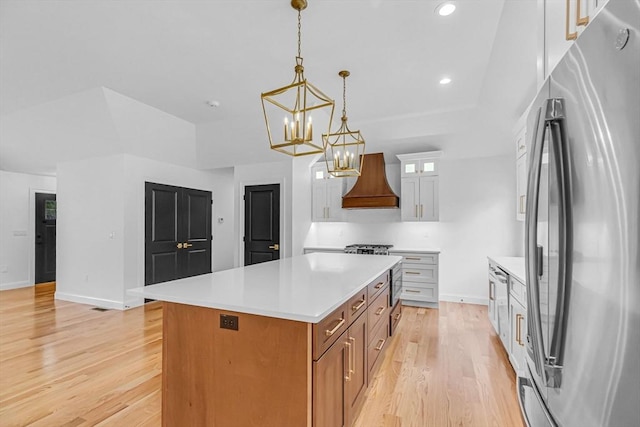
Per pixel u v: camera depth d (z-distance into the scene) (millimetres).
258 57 2926
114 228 4734
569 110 841
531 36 2285
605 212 684
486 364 2895
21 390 2404
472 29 2477
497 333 3408
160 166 5223
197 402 1602
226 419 1535
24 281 6293
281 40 2652
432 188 5000
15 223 6188
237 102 4012
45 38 2637
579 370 790
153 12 2303
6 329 3779
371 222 5695
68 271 5168
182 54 2887
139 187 4891
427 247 5340
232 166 5613
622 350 628
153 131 4598
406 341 3455
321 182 5809
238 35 2584
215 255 6332
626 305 615
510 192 4910
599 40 701
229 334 1539
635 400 590
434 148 4969
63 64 3078
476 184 5074
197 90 3664
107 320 4117
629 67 600
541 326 1021
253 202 5406
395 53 2832
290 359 1417
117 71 3215
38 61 3021
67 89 3662
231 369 1531
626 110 612
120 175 4695
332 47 2740
